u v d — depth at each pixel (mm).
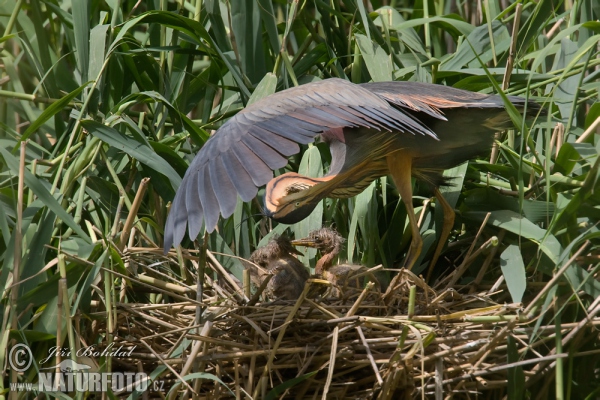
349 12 12641
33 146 11742
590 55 9688
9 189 10023
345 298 9336
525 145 11086
